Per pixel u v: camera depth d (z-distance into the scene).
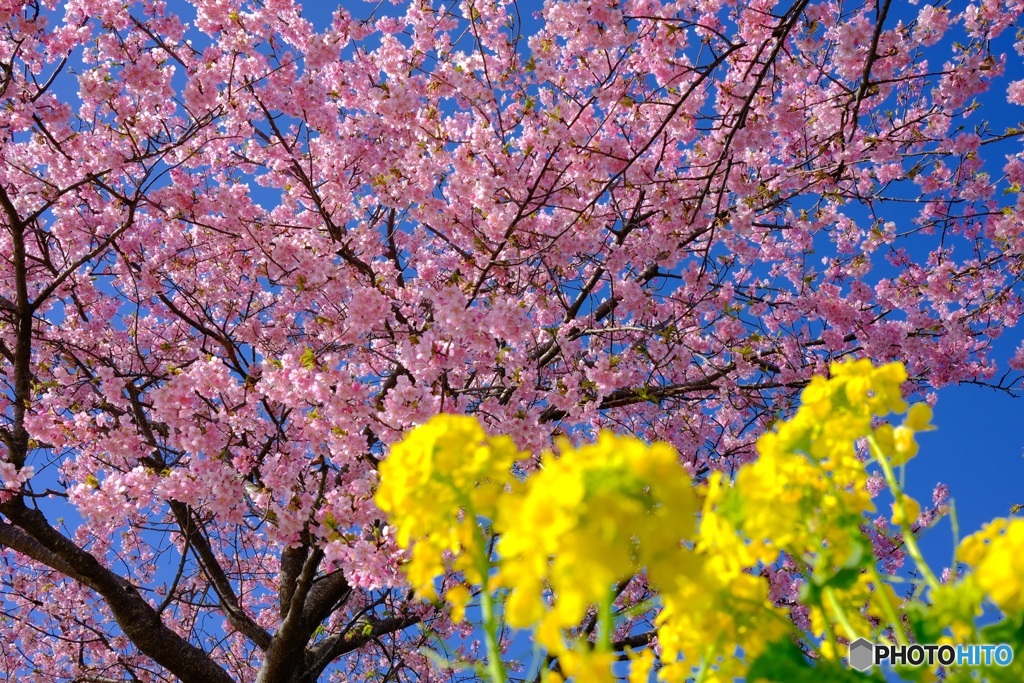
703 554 1.12
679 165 6.04
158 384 5.04
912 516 1.22
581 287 6.04
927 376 6.09
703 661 1.11
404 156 5.55
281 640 5.15
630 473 0.90
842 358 5.83
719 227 5.43
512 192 5.46
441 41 5.80
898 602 1.16
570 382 4.97
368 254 5.50
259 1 5.15
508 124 6.04
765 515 1.14
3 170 5.74
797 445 1.26
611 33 5.05
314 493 4.79
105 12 4.76
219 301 6.54
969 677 0.96
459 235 5.94
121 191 5.64
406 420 4.16
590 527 0.86
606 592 0.87
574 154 5.23
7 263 6.11
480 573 1.16
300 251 4.99
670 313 5.99
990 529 1.02
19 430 5.00
